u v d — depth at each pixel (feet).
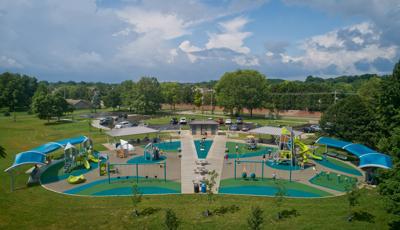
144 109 371.15
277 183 106.52
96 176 120.16
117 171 126.52
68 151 133.59
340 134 152.05
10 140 200.54
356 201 78.18
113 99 427.74
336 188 105.29
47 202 89.97
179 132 221.46
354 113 147.33
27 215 79.46
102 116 361.51
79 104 501.15
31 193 98.94
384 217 76.13
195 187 99.09
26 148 174.70
